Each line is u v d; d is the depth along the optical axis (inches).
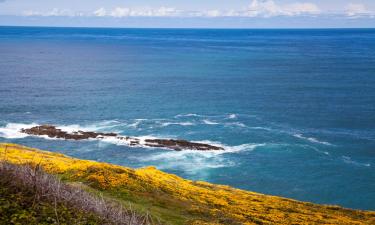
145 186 1493.6
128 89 6378.0
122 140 3740.2
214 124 4306.1
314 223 1534.2
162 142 3661.4
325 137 3873.0
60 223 689.6
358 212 1924.2
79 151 3464.6
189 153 3425.2
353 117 4638.3
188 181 2010.3
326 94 6038.4
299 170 3088.1
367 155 3405.5
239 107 5128.0
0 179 740.7
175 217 1249.4
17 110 4763.8
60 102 5260.8
